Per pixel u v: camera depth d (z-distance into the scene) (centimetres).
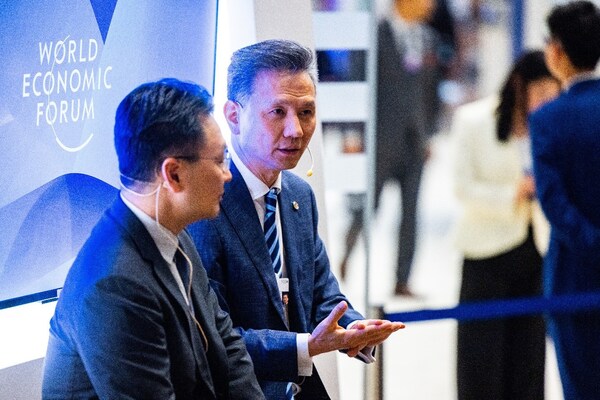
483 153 615
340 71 684
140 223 290
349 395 724
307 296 371
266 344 343
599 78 532
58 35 356
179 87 292
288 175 377
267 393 364
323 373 471
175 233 297
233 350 327
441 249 1155
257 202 358
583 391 549
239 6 445
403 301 938
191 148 288
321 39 637
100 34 376
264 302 353
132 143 289
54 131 359
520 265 606
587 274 540
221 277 349
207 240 347
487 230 604
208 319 313
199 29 428
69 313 283
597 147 523
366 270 550
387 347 838
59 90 359
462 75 1819
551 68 540
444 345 847
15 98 341
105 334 277
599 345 544
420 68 937
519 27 1342
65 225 369
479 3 1848
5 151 340
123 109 291
